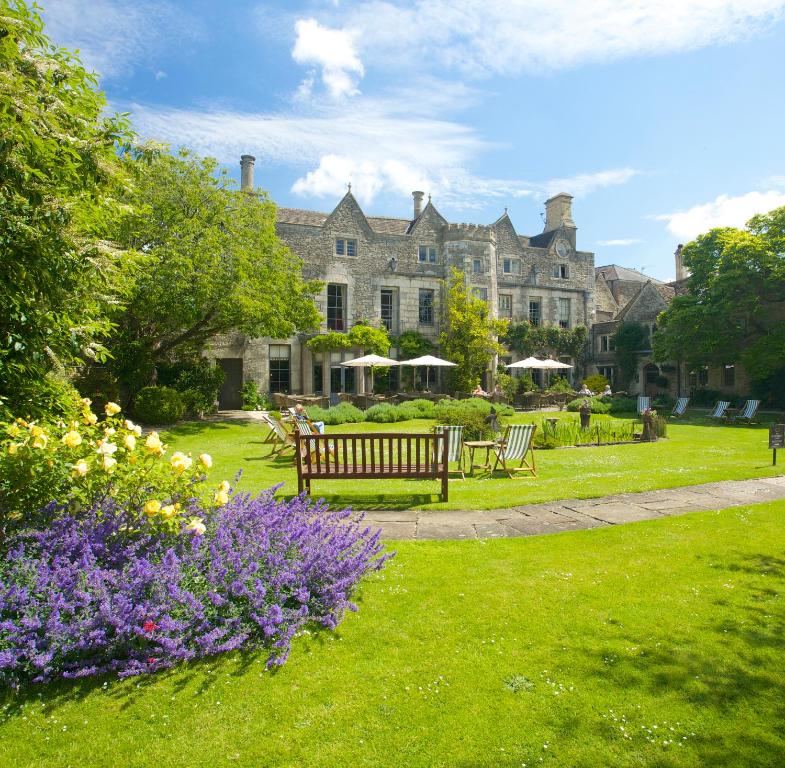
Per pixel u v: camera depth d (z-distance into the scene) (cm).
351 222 2814
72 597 336
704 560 491
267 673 322
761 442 1462
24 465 388
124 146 650
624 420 2077
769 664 328
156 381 2138
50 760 255
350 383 2784
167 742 267
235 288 1652
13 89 441
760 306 2498
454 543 544
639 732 272
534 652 343
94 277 616
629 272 4503
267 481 891
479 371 2880
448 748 262
